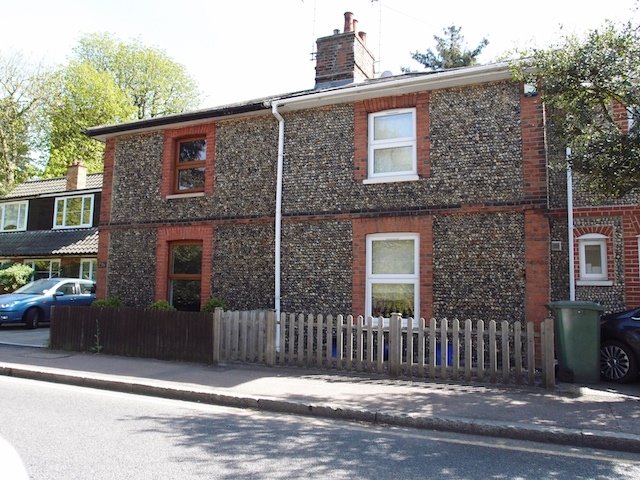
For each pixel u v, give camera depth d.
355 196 11.23
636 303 9.98
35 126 33.31
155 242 13.42
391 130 11.34
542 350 7.75
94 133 14.43
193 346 10.05
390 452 5.19
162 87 42.84
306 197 11.69
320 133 11.80
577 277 10.41
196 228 12.88
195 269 13.13
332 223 11.35
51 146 37.12
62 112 35.97
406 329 8.86
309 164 11.78
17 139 31.53
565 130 8.02
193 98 44.94
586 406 6.69
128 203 13.95
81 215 25.22
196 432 5.77
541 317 9.43
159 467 4.59
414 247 10.73
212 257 12.58
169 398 7.62
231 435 5.68
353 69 14.10
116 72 41.56
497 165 10.13
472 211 10.16
